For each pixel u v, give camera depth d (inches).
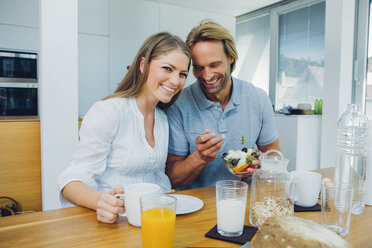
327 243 19.7
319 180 37.2
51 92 76.0
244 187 29.6
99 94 148.1
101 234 29.5
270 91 172.4
